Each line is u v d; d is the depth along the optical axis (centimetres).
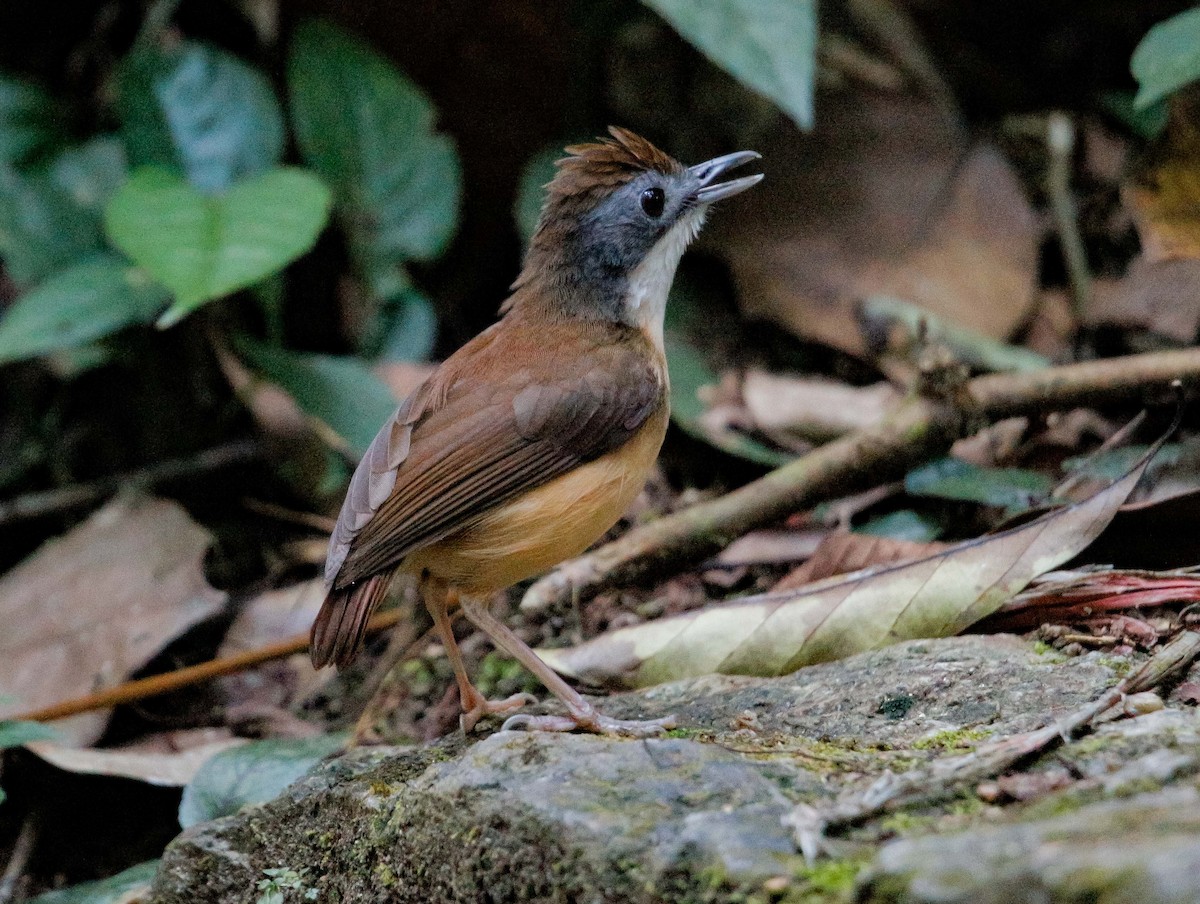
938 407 1017
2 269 1455
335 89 1361
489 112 1419
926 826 543
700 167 942
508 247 1451
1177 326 1160
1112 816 482
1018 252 1255
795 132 1323
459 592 825
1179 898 414
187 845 765
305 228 1138
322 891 730
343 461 1283
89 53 1452
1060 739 600
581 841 570
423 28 1391
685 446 1217
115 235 1127
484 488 786
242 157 1359
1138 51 1075
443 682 1010
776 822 560
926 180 1291
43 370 1420
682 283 1300
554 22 1380
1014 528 835
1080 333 1224
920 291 1239
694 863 542
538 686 964
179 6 1442
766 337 1272
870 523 1048
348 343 1394
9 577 1154
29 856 1005
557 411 807
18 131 1402
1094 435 1085
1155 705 645
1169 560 857
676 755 627
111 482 1330
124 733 1056
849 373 1234
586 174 912
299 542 1270
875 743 671
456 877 633
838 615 833
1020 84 1420
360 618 746
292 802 754
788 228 1285
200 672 1052
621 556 1004
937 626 816
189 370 1391
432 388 830
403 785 715
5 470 1412
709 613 859
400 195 1370
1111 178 1322
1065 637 781
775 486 1027
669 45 1379
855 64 1348
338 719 1055
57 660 1078
